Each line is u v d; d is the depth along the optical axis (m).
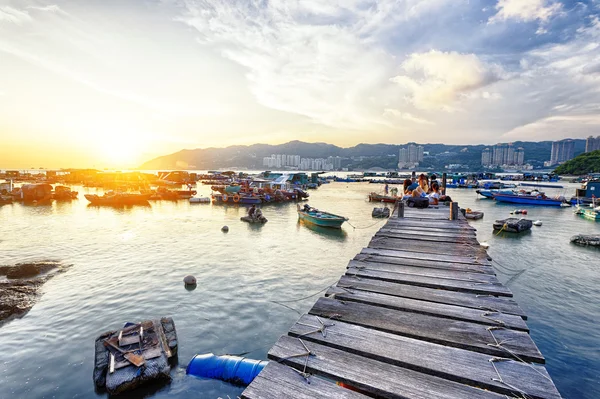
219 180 87.44
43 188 47.41
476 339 3.53
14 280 14.23
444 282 5.34
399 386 2.78
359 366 3.04
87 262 17.25
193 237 23.94
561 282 14.78
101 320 10.71
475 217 32.44
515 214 36.53
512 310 4.27
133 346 8.07
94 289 13.38
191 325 10.48
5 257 18.22
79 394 7.25
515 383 2.79
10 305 11.52
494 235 25.14
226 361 8.02
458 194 63.94
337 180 116.50
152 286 13.81
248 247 21.09
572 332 10.26
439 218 12.45
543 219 33.09
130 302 12.16
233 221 31.22
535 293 13.46
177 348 8.93
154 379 7.40
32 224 28.83
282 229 27.67
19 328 10.09
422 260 6.71
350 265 6.38
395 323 3.92
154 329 8.80
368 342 3.45
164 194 49.84
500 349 3.29
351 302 4.57
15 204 43.25
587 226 28.88
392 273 5.84
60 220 31.05
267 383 2.83
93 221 30.64
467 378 2.87
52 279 14.52
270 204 46.94
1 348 8.99
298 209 32.75
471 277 5.59
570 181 108.06
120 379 7.11
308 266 17.03
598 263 17.73
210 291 13.34
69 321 10.59
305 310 11.74
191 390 7.40
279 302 12.38
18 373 7.95
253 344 9.49
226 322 10.74
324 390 2.74
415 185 21.36
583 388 7.77
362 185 95.50
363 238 24.44
